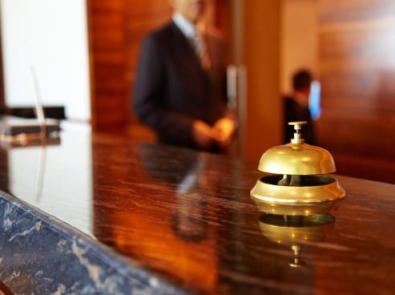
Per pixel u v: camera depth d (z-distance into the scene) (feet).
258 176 3.88
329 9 7.79
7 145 5.93
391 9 6.93
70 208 2.83
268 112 13.24
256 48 12.92
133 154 5.19
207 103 10.62
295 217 2.61
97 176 3.92
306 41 19.08
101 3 13.35
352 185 3.49
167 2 10.97
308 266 1.90
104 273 2.02
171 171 4.15
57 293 2.33
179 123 10.07
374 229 2.39
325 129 8.05
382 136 7.22
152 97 10.17
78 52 13.85
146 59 10.15
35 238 2.64
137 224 2.49
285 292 1.65
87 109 13.62
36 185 3.53
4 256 2.94
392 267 1.89
